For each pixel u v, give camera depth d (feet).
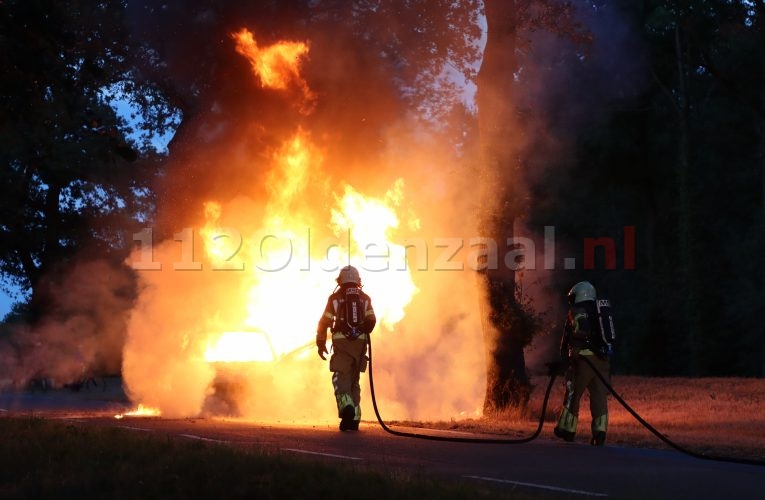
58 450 32.53
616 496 27.17
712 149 164.45
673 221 168.76
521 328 65.05
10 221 137.18
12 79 35.19
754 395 75.92
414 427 50.96
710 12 144.56
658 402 71.67
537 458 36.52
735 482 30.94
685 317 147.74
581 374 43.34
